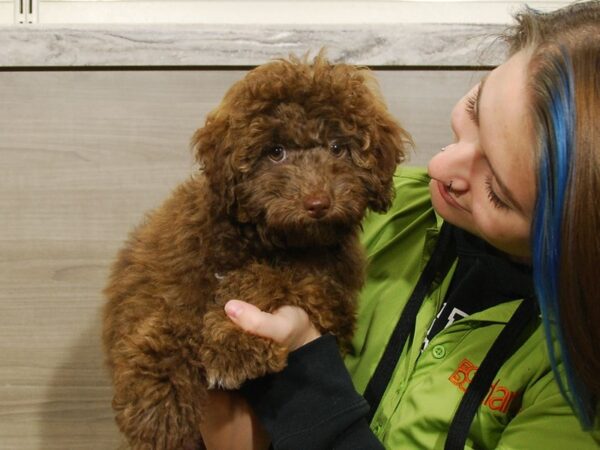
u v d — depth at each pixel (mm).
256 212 963
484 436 1057
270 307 942
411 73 1459
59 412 1550
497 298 1148
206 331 927
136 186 1487
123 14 1585
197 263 983
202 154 1021
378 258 1286
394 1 1604
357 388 1181
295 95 969
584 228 826
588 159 821
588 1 1059
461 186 1022
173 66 1441
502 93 915
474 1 1597
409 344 1169
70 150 1474
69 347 1533
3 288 1512
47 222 1497
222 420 994
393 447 1074
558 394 990
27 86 1447
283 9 1598
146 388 924
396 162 1075
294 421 928
